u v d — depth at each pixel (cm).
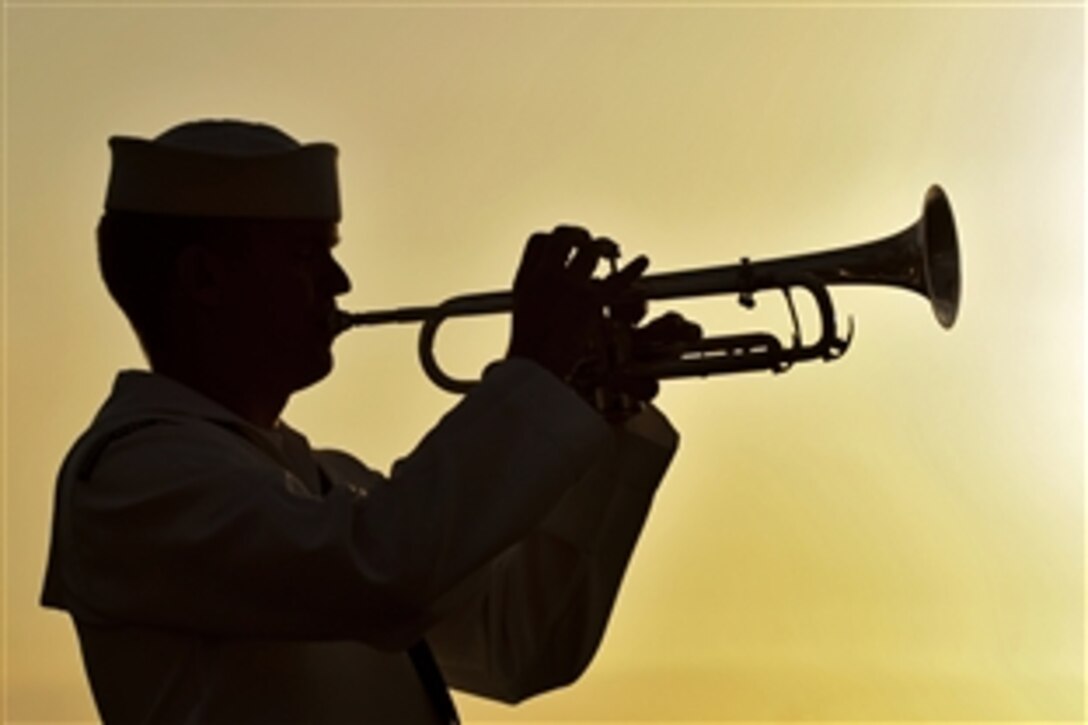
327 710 237
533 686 293
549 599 286
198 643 230
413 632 223
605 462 285
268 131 259
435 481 222
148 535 225
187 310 248
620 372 282
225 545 220
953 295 320
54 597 242
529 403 229
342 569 216
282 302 249
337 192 260
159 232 248
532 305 240
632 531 288
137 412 239
